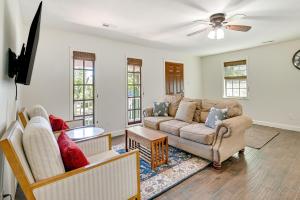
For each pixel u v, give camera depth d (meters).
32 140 1.07
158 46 4.76
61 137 1.61
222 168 2.46
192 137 2.69
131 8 2.44
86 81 3.78
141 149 3.03
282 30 3.48
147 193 1.91
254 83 5.07
